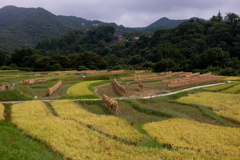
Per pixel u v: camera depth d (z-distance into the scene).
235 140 13.29
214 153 11.30
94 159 10.12
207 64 90.81
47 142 12.09
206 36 127.62
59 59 96.19
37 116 17.98
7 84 33.78
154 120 18.55
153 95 32.88
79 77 57.62
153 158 10.44
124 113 21.09
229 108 22.84
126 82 50.22
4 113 18.38
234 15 124.06
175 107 24.23
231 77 58.75
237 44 103.94
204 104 25.45
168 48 128.00
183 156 10.80
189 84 44.41
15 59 89.19
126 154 10.83
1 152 8.83
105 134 14.16
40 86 38.56
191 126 16.02
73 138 12.80
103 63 111.06
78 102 25.84
